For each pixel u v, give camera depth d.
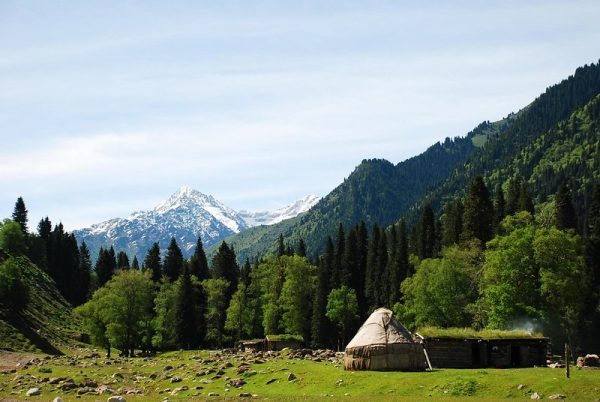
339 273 163.12
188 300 142.62
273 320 140.38
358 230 179.00
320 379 55.47
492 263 88.50
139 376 69.50
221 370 65.69
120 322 124.56
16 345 115.44
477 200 131.38
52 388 58.88
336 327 141.38
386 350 58.16
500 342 63.94
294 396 47.81
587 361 60.31
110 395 53.72
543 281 83.12
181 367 75.06
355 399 43.03
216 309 147.38
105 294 131.88
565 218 129.75
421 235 167.25
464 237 130.12
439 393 45.78
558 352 98.31
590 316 109.44
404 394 46.66
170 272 177.88
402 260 155.12
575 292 83.88
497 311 85.06
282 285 148.50
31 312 142.50
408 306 117.38
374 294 158.88
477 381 46.75
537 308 85.12
